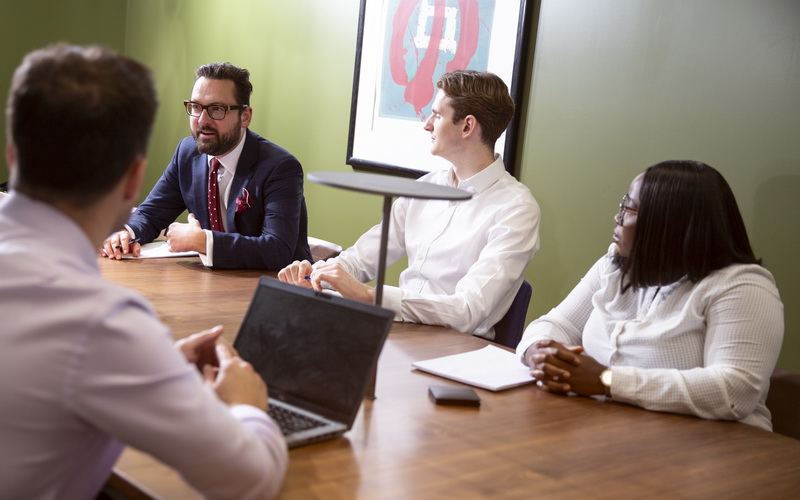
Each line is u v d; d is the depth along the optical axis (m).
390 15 3.71
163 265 2.65
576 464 1.37
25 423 0.90
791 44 2.48
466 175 2.71
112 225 1.05
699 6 2.69
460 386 1.74
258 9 4.39
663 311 1.87
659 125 2.82
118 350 0.90
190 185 3.09
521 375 1.84
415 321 2.27
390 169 3.73
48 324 0.89
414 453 1.35
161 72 5.02
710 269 1.82
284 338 1.50
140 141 1.01
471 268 2.47
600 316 2.02
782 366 2.55
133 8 5.20
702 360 1.82
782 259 2.54
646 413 1.69
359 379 1.40
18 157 0.97
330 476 1.22
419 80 3.59
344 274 2.22
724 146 2.66
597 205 3.00
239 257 2.71
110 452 1.06
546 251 3.18
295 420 1.38
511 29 3.23
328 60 4.06
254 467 1.01
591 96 3.00
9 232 0.96
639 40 2.86
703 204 1.80
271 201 2.88
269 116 4.41
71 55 0.97
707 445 1.53
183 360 0.98
